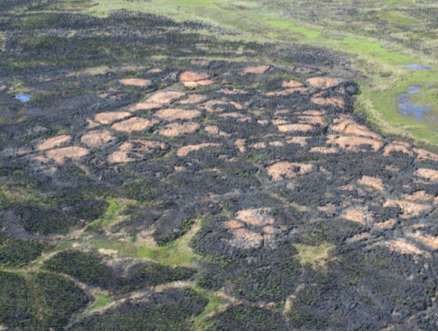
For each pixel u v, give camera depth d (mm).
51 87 57312
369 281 33156
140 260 34844
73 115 51781
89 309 31438
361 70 62531
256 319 30734
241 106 53406
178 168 43938
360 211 38875
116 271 33938
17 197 40469
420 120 52562
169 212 39094
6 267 34219
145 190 41312
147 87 57156
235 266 34281
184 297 32156
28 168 43969
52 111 52562
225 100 54375
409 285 32906
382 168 43750
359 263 34438
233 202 39969
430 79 60656
